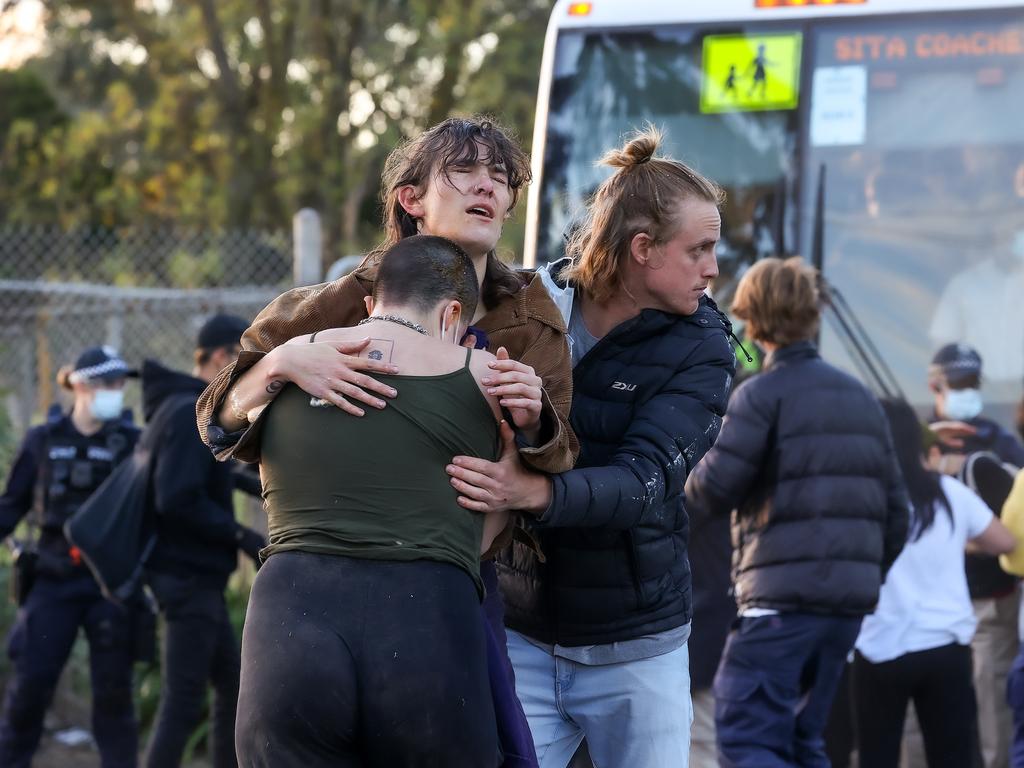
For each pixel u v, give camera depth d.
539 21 66.25
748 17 18.56
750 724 14.02
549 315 9.34
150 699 21.02
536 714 10.62
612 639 10.29
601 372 10.03
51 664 17.14
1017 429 17.12
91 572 17.27
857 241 18.08
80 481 17.31
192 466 16.02
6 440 23.42
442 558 8.13
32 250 28.45
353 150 68.81
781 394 14.03
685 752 10.52
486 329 9.32
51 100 75.38
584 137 18.78
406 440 8.19
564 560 10.27
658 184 9.84
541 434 8.69
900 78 18.14
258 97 70.12
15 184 72.25
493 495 8.38
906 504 14.30
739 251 18.36
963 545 15.27
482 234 9.12
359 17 67.50
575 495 8.81
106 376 17.27
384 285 8.57
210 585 16.55
